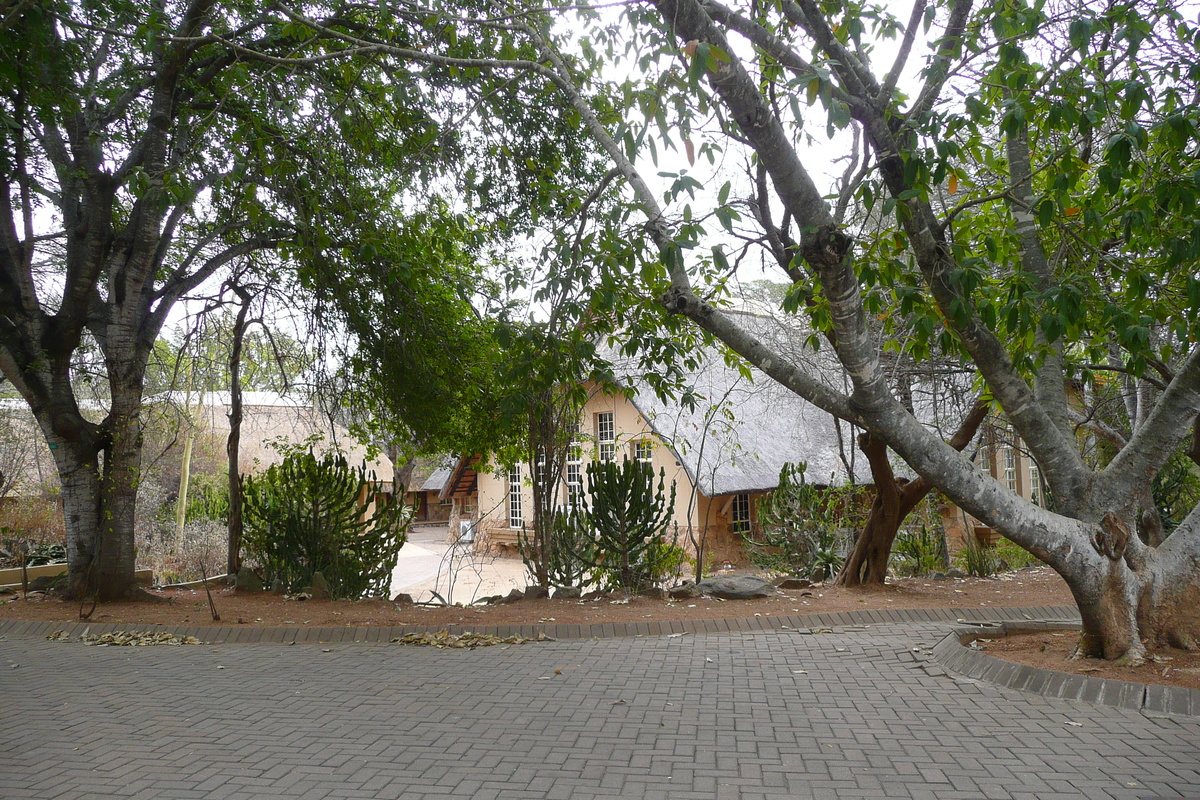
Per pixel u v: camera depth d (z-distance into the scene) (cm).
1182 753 443
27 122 1015
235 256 1241
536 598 1036
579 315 816
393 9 854
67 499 1113
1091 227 611
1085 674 563
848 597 966
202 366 1603
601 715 538
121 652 788
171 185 838
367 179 1224
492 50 927
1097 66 639
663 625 832
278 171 994
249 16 1089
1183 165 577
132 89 1131
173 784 427
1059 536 574
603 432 2241
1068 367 734
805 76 489
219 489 2536
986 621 831
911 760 445
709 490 1897
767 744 477
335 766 450
